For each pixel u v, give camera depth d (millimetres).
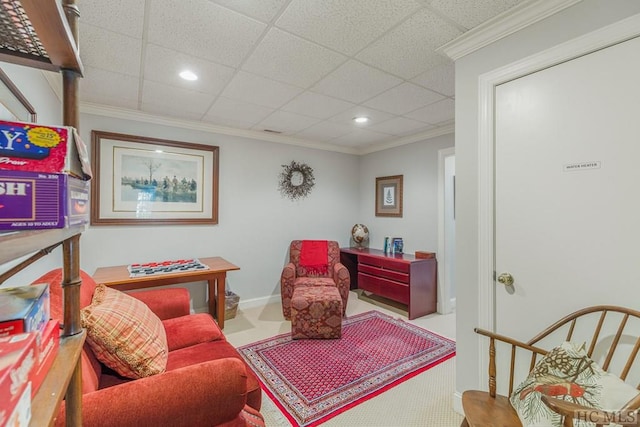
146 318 1485
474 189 1704
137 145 3000
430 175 3668
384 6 1438
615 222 1237
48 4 455
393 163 4168
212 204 3432
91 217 2801
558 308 1397
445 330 3012
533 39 1465
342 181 4566
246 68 2061
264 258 3842
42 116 1866
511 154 1558
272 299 3900
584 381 1099
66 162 485
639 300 1175
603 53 1260
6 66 1319
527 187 1501
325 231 4395
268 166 3865
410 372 2217
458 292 1786
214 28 1612
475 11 1471
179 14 1494
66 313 694
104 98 2594
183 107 2818
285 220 4016
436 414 1772
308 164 4219
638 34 1173
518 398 1190
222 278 2904
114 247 2918
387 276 3609
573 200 1351
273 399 1894
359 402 1874
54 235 467
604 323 1266
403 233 4012
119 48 1807
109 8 1445
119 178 2918
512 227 1558
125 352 1210
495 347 1544
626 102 1206
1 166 433
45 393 492
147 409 970
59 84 2131
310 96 2551
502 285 1599
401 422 1708
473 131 1711
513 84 1546
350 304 3836
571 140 1353
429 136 3656
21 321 487
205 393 1056
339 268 3432
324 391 1979
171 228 3209
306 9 1460
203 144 3369
